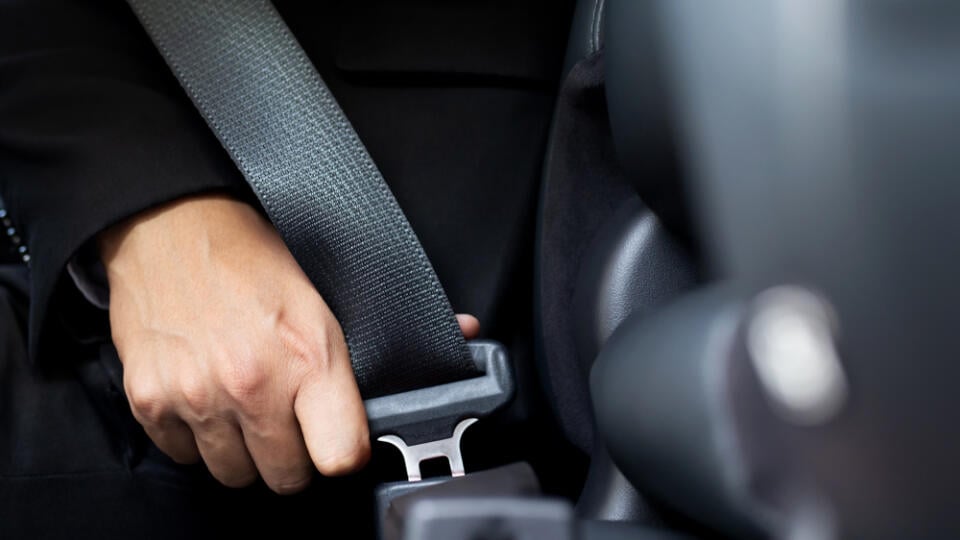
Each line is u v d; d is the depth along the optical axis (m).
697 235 0.43
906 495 0.32
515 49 0.88
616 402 0.43
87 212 0.75
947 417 0.33
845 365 0.31
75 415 0.85
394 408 0.71
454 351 0.71
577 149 0.74
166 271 0.75
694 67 0.39
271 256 0.75
